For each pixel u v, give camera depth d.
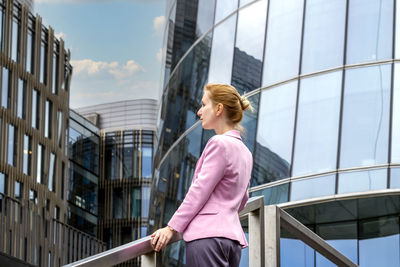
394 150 13.16
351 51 14.10
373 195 13.03
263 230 3.63
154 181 22.50
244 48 16.42
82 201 56.66
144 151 61.25
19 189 39.00
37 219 22.19
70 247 24.47
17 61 40.16
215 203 3.09
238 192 3.16
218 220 3.03
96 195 58.78
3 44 38.78
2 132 37.84
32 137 41.06
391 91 13.51
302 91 14.46
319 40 14.61
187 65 19.55
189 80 19.14
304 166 13.86
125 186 60.00
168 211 19.31
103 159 60.97
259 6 16.42
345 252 14.70
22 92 40.59
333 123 13.79
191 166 17.70
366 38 14.05
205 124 3.32
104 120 64.19
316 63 14.48
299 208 14.02
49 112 44.28
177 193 18.61
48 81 44.12
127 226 58.94
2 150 37.66
